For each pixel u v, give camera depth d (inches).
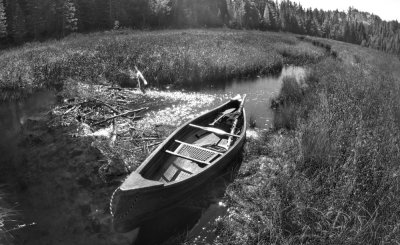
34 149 361.7
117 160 330.3
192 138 369.1
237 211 263.9
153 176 282.8
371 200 244.1
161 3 1888.5
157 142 371.9
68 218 253.4
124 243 231.1
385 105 421.7
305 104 478.3
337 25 3265.3
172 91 605.9
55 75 616.1
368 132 354.9
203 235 238.8
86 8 1526.8
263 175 312.0
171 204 256.2
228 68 725.9
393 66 874.1
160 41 954.7
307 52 1112.2
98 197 279.9
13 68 605.9
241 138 335.6
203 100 558.3
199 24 2150.6
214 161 284.4
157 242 232.1
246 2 2642.7
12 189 287.6
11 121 440.5
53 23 1397.6
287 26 2871.6
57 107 479.8
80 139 382.6
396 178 257.9
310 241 220.2
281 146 363.3
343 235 210.8
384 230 214.7
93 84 577.0
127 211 220.4
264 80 720.3
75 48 818.8
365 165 283.3
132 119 447.8
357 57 1047.0
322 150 315.3
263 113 494.0
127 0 1780.3
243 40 1170.6
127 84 623.5
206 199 277.6
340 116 394.6
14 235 232.8
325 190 267.0
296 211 247.0
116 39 991.0
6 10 1369.3
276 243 225.6
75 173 313.9
